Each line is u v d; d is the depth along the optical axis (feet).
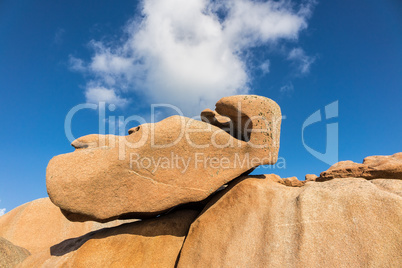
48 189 27.14
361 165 31.83
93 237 31.32
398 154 33.09
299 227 24.97
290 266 22.88
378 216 23.24
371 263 21.04
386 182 27.07
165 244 30.45
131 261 29.25
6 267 30.83
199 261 27.09
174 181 28.81
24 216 45.44
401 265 20.47
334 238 23.27
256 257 24.79
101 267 28.76
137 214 29.91
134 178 27.94
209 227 28.94
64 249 31.91
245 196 29.78
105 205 27.61
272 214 27.30
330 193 26.61
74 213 27.45
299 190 29.25
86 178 27.17
